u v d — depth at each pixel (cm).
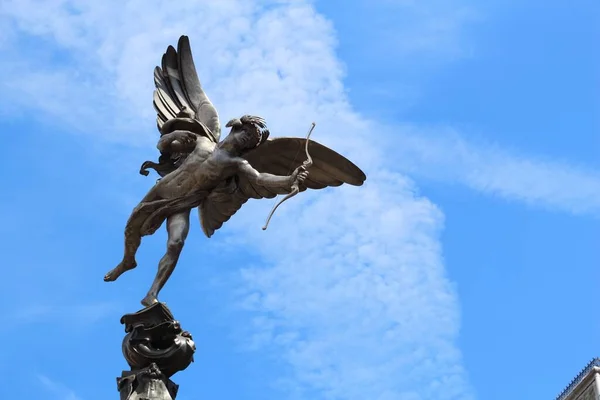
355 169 2691
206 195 2588
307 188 2706
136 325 2408
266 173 2605
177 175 2588
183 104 2747
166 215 2588
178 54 2800
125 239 2616
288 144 2658
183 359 2408
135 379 2373
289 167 2678
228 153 2572
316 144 2666
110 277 2650
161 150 2650
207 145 2609
